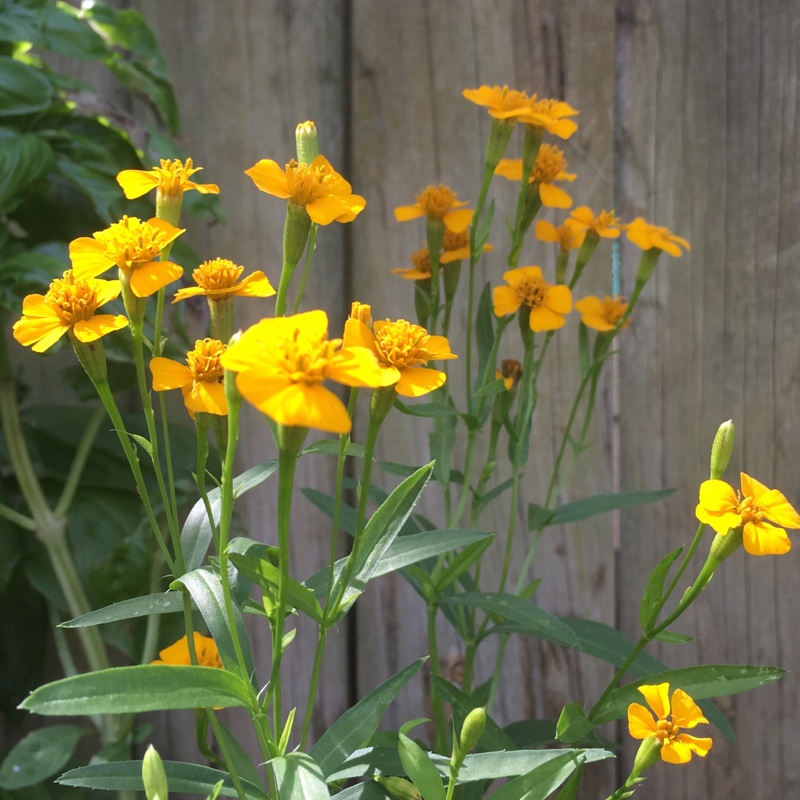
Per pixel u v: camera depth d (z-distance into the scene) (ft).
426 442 1.19
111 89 1.18
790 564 1.15
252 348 0.58
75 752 1.24
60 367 1.22
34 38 0.98
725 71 1.10
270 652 1.24
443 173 1.15
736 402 1.13
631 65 1.11
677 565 1.17
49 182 1.08
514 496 0.94
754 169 1.10
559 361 1.17
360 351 0.61
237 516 1.17
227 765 0.70
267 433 1.20
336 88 1.16
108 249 0.68
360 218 1.18
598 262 1.15
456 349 1.18
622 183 1.13
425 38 1.14
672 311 1.14
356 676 1.25
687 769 1.19
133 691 0.61
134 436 0.71
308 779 0.63
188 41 1.17
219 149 1.18
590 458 1.17
